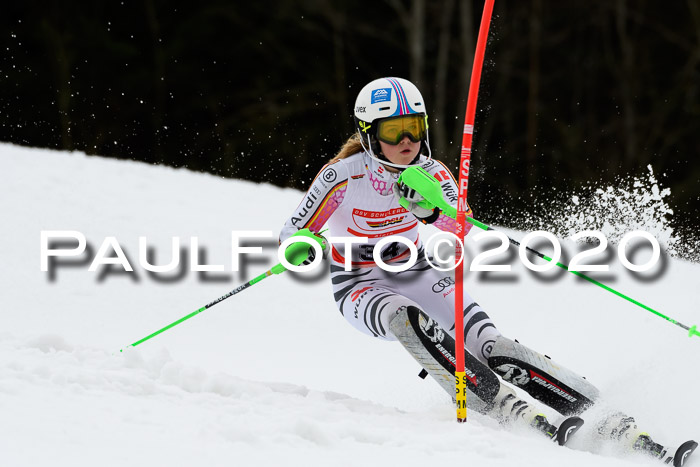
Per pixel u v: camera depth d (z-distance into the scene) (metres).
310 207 10.43
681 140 54.56
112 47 57.75
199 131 58.47
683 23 54.94
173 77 58.19
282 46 57.97
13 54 57.47
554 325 17.16
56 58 57.56
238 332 16.39
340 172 10.45
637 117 55.28
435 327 9.48
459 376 9.00
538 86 56.00
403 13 55.19
